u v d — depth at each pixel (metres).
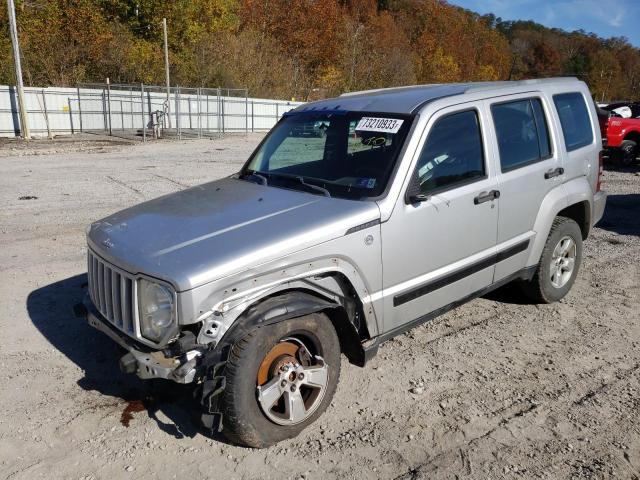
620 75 115.56
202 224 3.46
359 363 3.66
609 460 3.14
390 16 80.19
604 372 4.13
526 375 4.09
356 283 3.50
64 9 32.41
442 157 3.97
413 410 3.64
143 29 39.41
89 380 3.98
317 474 3.03
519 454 3.20
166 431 3.40
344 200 3.66
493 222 4.34
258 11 51.75
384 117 4.01
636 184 12.25
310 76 53.50
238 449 3.23
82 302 3.81
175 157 17.77
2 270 6.22
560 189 5.00
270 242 3.15
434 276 3.97
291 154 4.41
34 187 11.44
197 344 2.94
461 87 4.49
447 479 2.99
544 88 5.05
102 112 27.22
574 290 5.80
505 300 5.54
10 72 29.81
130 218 3.80
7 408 3.62
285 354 3.24
